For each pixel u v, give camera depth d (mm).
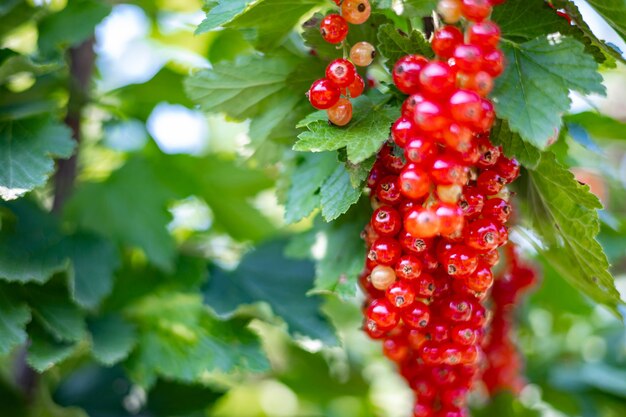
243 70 496
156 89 622
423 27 475
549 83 449
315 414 844
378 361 864
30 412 596
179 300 603
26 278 525
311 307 581
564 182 466
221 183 652
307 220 777
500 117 445
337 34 458
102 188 605
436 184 440
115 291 602
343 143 443
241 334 581
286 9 474
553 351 767
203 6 479
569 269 504
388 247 455
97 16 556
